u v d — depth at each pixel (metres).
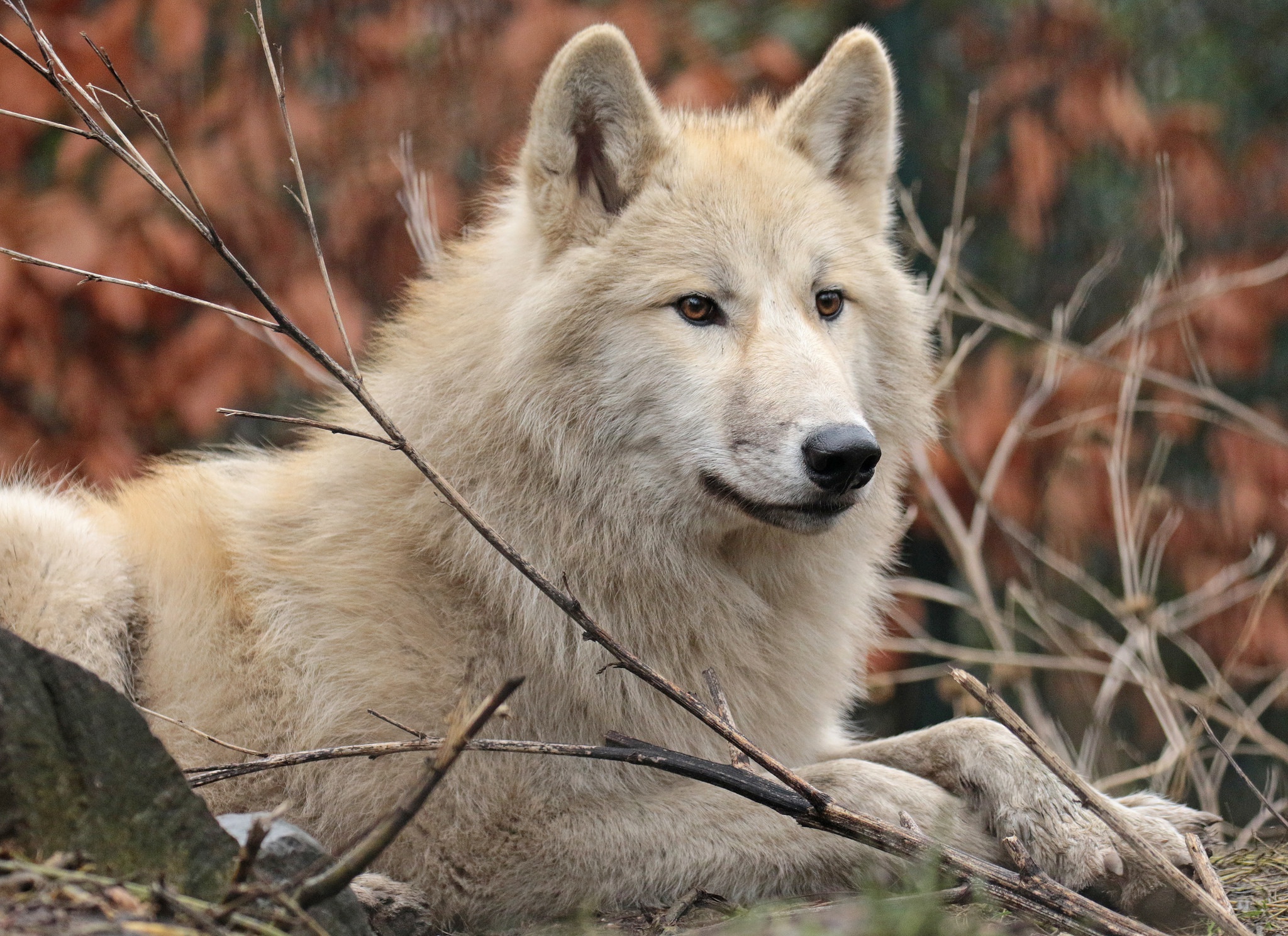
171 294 6.23
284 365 13.81
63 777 4.84
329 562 7.70
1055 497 14.32
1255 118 19.38
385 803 7.19
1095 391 14.42
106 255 12.94
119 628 7.71
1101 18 16.89
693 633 7.52
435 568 7.51
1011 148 16.73
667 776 7.34
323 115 14.62
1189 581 15.26
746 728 7.68
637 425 7.44
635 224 7.57
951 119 17.77
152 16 13.46
